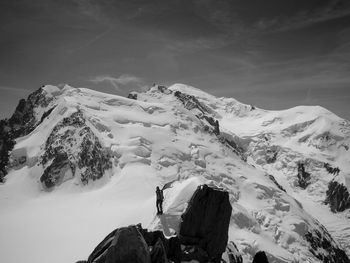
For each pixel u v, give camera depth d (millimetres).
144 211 119062
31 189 165500
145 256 27578
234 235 137250
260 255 36094
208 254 38344
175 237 35844
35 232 121562
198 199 39281
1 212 143750
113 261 27141
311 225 183750
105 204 143375
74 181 165250
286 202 188250
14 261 104250
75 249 109188
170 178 168375
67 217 134250
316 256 167500
